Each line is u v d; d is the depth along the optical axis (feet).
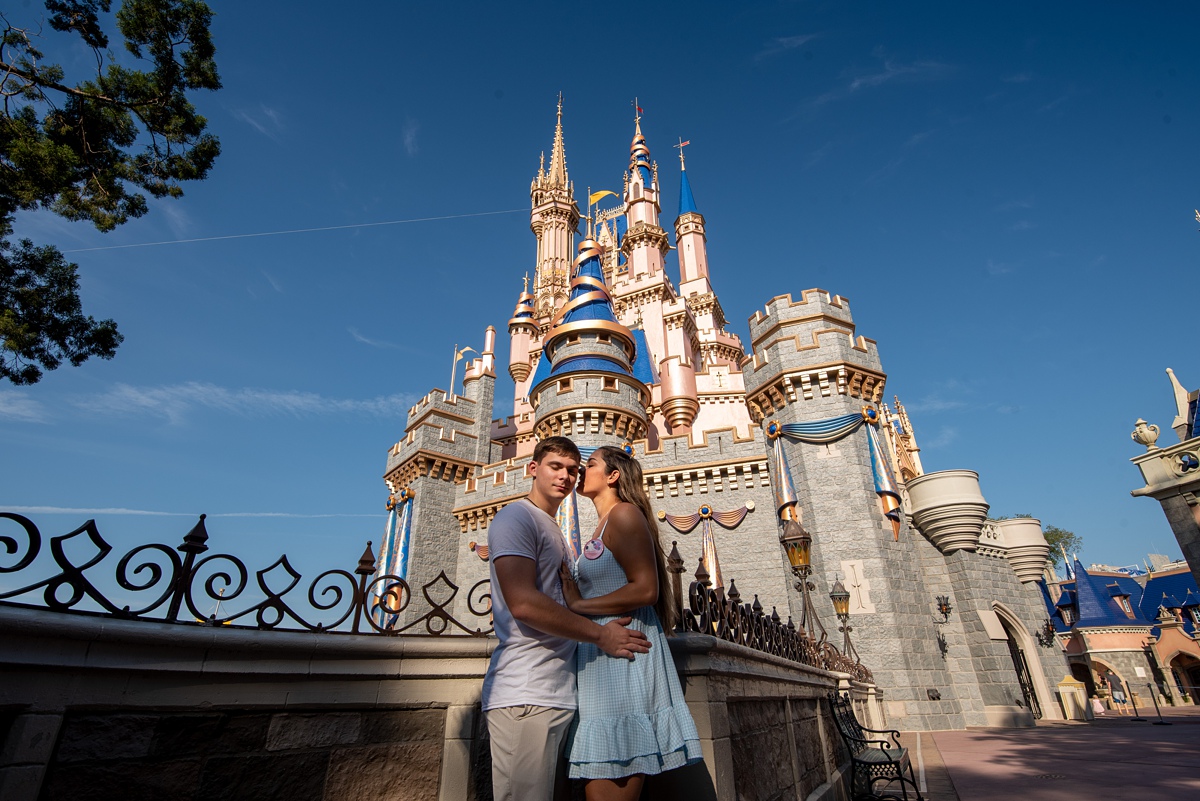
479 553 99.25
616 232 217.36
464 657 13.87
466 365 130.11
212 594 11.03
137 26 39.73
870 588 67.05
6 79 37.42
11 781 8.25
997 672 65.98
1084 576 136.56
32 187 37.55
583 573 10.15
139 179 43.42
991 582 76.43
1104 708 110.63
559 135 209.77
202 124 43.60
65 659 8.97
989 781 30.91
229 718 10.90
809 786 23.48
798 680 24.40
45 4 37.42
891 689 62.34
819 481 74.43
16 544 8.96
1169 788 25.93
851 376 78.84
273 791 11.00
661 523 87.35
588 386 91.45
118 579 9.87
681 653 13.24
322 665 11.94
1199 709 94.99
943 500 74.38
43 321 41.75
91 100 40.06
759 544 81.56
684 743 9.09
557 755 8.89
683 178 173.06
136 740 9.75
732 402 125.18
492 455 120.06
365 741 12.43
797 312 84.07
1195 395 60.44
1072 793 26.27
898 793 29.55
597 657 9.58
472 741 13.39
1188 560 56.08
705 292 153.17
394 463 116.57
